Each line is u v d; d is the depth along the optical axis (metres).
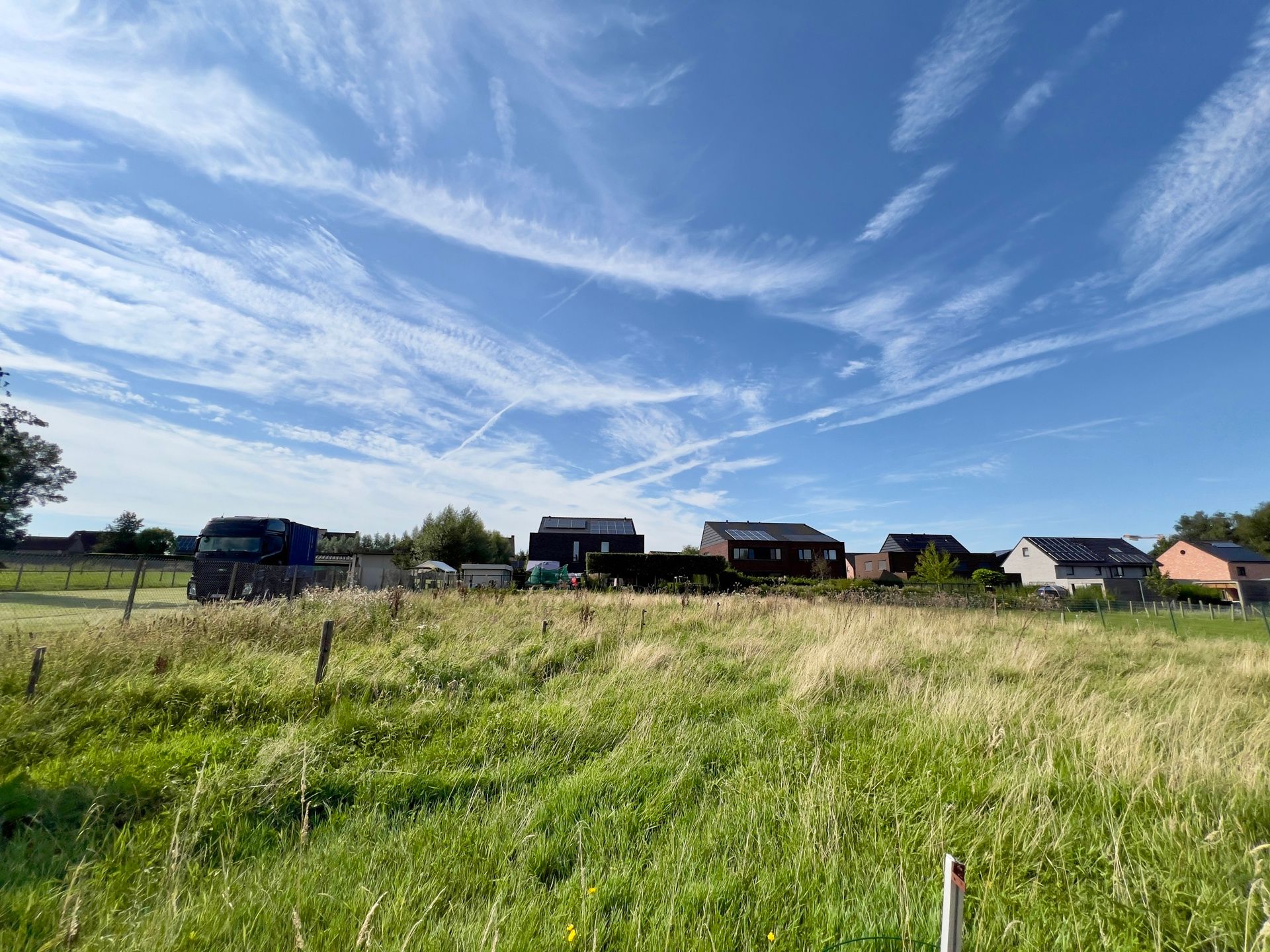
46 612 12.94
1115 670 9.08
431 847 3.00
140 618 9.40
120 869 2.73
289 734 4.38
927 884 2.71
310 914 2.41
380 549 47.47
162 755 4.00
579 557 51.72
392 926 2.32
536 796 3.68
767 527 56.00
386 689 5.94
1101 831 3.17
